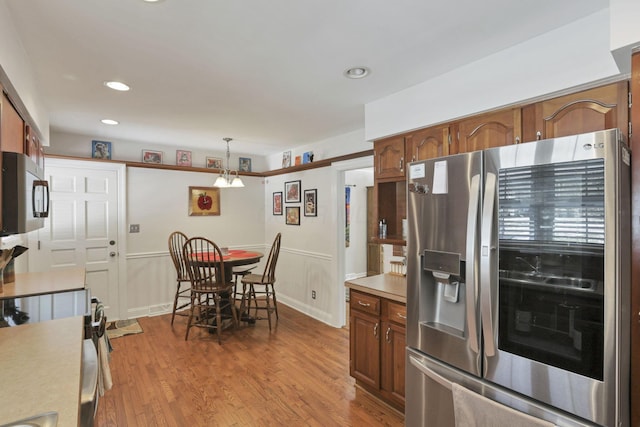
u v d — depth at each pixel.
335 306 4.00
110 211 4.11
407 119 2.48
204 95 2.62
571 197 1.24
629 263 1.21
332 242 4.05
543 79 1.74
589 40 1.58
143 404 2.34
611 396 1.15
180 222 4.71
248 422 2.16
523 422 1.27
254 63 2.07
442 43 1.84
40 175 1.97
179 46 1.85
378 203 2.85
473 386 1.53
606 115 1.58
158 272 4.49
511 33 1.73
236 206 5.25
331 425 2.14
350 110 3.01
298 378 2.73
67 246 3.84
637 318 1.15
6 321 1.83
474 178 1.52
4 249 2.14
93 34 1.71
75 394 0.94
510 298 1.41
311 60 2.03
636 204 1.15
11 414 0.83
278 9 1.51
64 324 1.54
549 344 1.30
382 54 1.96
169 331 3.80
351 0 1.45
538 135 1.81
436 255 1.70
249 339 3.58
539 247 1.33
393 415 2.24
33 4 1.44
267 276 4.11
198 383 2.64
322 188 4.24
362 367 2.50
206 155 5.00
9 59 1.50
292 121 3.36
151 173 4.46
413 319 1.85
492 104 1.96
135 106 2.88
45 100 2.70
